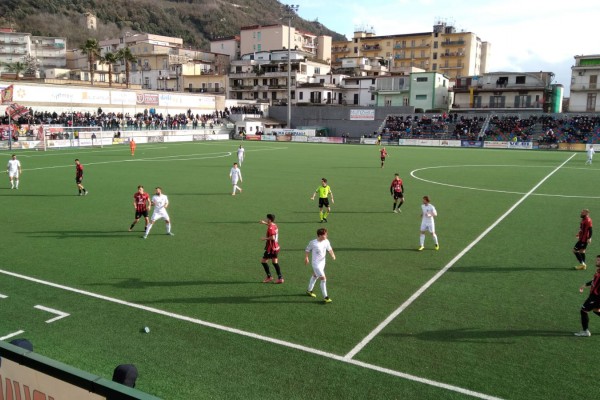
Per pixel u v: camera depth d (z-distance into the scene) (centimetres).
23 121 5656
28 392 477
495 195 2783
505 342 950
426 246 1675
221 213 2216
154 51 10888
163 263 1451
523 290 1247
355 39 13375
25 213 2162
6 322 1023
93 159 4603
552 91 8862
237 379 805
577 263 1485
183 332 982
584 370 845
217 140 8169
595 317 1073
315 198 2636
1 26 12662
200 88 10450
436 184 3219
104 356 879
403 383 796
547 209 2361
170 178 3375
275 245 1275
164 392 763
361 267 1431
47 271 1363
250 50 11988
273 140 8338
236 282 1288
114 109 7156
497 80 8556
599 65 7762
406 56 12662
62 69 10681
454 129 7806
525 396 763
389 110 8488
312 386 784
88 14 14388
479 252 1602
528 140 7019
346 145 7525
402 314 1084
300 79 10050
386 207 2400
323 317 1064
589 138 6750
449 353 902
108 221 2017
